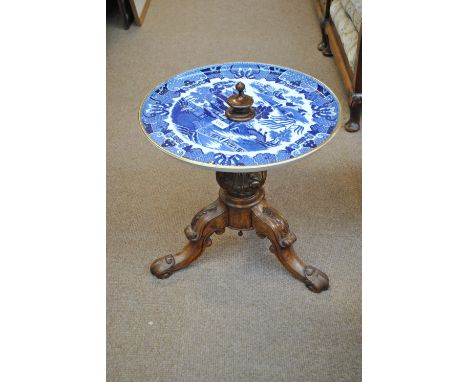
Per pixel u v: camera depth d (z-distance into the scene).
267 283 1.46
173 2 3.39
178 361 1.26
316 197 1.77
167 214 1.72
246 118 1.21
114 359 1.27
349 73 2.13
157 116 1.24
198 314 1.38
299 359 1.26
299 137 1.15
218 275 1.49
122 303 1.41
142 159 1.98
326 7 2.59
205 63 2.65
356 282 1.45
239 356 1.27
